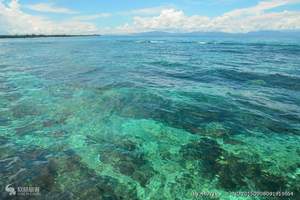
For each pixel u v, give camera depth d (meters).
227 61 24.41
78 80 14.88
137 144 6.98
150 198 4.73
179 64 22.75
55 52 36.84
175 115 9.16
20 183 5.00
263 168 5.80
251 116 9.02
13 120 8.59
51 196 4.64
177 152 6.54
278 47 40.88
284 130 7.86
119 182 5.17
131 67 20.81
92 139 7.24
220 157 6.28
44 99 10.94
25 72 17.84
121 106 10.09
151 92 12.22
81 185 5.02
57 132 7.67
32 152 6.37
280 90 12.71
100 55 32.16
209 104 10.44
